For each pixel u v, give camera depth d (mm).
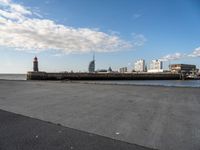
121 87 16422
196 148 3809
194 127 5008
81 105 8023
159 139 4250
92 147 3865
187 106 7668
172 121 5547
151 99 9477
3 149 3770
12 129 4926
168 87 16281
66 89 14703
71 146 3910
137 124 5301
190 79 93312
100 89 14695
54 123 5465
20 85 18938
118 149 3779
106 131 4773
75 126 5180
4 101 9125
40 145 3955
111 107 7562
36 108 7488
